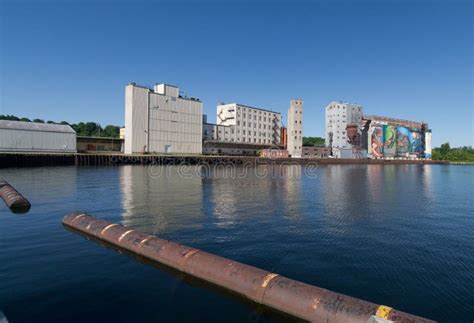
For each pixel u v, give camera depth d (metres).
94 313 7.34
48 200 23.25
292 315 7.23
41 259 10.62
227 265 8.87
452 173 77.06
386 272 10.38
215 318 7.25
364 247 13.16
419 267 10.88
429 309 8.00
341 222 18.03
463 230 16.50
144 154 81.38
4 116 142.62
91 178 42.00
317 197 28.66
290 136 128.62
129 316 7.24
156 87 89.94
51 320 7.01
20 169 54.84
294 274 10.12
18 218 16.80
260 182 43.28
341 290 9.02
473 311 7.89
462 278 9.93
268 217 19.05
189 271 9.38
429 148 173.00
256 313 7.47
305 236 14.75
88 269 9.80
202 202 24.20
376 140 143.00
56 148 73.69
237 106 118.12
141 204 22.67
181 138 92.88
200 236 14.39
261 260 11.34
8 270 9.68
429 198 29.61
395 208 23.30
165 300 7.99
